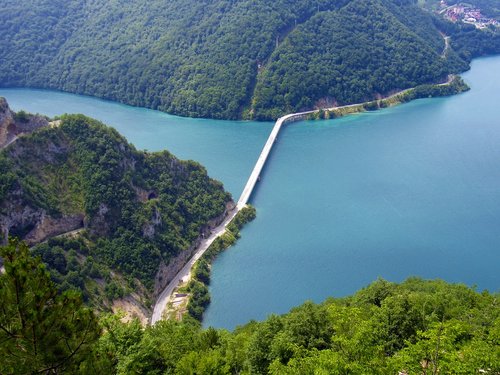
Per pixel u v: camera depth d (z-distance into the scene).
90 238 147.00
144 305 140.50
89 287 131.50
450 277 150.25
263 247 172.50
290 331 70.88
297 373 54.56
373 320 73.38
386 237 173.62
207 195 191.88
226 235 178.62
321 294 145.38
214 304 144.75
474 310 79.69
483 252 163.25
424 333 52.38
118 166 162.50
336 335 56.81
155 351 63.59
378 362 51.16
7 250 37.19
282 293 147.75
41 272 36.22
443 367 49.53
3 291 33.62
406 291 95.00
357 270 155.88
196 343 75.12
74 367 36.56
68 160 156.12
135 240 152.88
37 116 156.62
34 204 137.88
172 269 158.50
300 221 188.38
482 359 49.53
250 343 72.62
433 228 179.25
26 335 33.75
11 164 139.88
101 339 61.66
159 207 170.62
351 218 189.00
